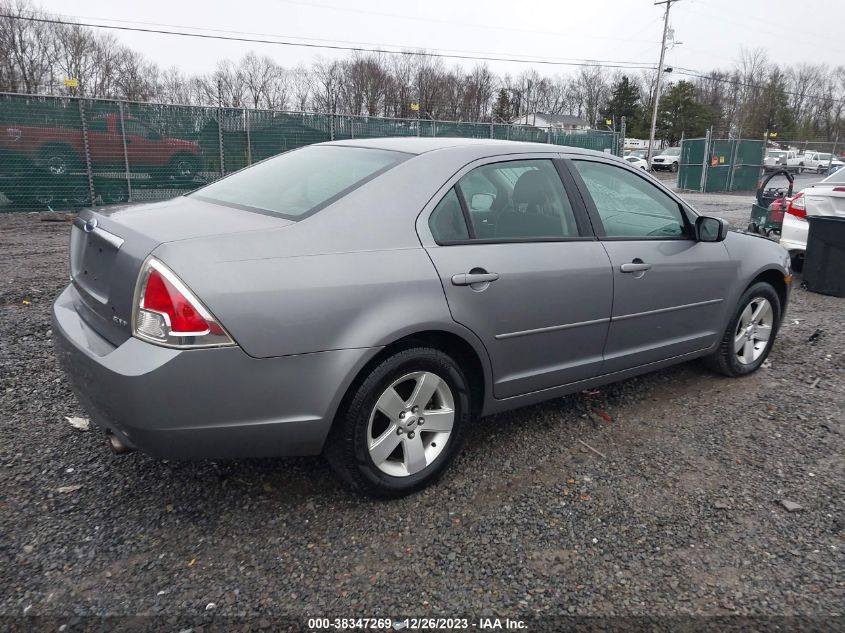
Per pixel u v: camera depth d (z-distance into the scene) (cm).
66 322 283
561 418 393
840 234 720
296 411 258
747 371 469
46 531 266
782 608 238
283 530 274
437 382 299
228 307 239
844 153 3794
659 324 392
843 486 322
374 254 274
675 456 349
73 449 330
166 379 234
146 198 1405
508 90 8188
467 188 314
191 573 246
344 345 262
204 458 255
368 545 267
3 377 413
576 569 256
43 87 4862
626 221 380
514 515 291
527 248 324
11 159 1262
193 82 6141
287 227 265
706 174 2567
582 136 2189
